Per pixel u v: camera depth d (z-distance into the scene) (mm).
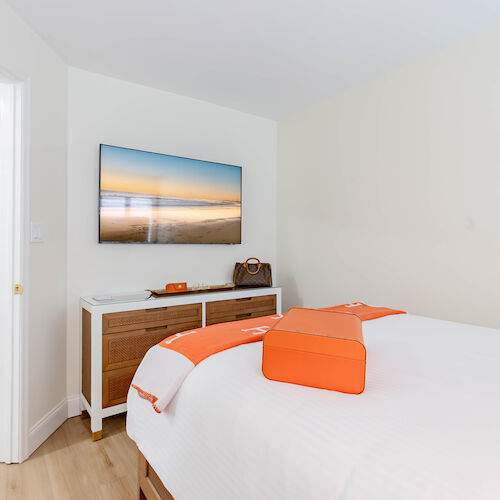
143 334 2262
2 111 1850
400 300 2496
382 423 749
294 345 964
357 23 1980
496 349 1292
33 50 1977
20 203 1843
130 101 2674
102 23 1954
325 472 650
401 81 2475
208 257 3115
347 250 2881
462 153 2148
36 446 1934
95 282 2502
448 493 552
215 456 887
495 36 1999
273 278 3623
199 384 1047
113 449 1928
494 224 2014
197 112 3037
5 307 1825
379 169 2625
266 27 2018
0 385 1810
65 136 2350
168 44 2182
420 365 1112
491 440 682
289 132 3457
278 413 825
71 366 2379
